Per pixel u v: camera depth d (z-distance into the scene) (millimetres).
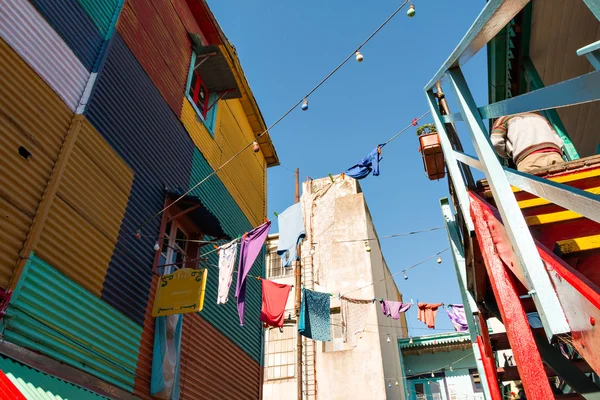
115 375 5805
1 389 3912
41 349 4793
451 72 2621
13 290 4578
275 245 20484
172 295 6750
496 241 2469
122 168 6852
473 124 2365
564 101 1400
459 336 18953
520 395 6863
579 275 1542
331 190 21750
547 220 2473
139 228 6926
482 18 2066
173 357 6984
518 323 2121
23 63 5449
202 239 8953
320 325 10180
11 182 4914
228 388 8734
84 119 6156
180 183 8492
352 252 19000
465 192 3023
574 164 2836
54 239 5289
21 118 5230
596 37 5848
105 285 5996
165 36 9125
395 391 16922
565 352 4035
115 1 7695
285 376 17203
